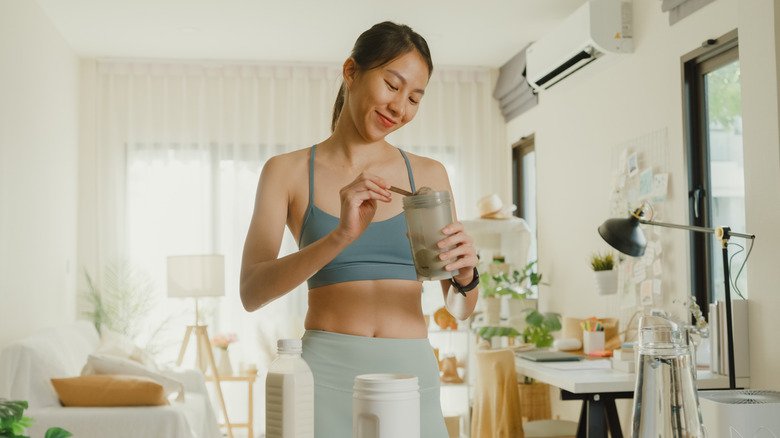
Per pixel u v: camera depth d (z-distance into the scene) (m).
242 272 1.25
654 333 0.85
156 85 5.99
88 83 5.93
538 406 5.01
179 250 5.90
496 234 5.73
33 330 4.55
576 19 4.32
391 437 0.75
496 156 6.29
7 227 4.00
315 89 6.12
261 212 1.29
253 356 5.84
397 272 1.25
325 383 1.20
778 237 2.75
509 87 5.90
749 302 2.92
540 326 4.64
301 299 5.90
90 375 3.48
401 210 1.29
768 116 2.79
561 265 5.15
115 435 3.19
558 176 5.19
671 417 0.83
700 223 3.61
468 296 1.23
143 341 5.77
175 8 4.82
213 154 6.03
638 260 4.06
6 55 4.00
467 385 5.21
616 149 4.33
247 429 5.75
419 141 6.25
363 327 1.23
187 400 4.15
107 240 5.84
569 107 4.99
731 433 1.40
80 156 5.90
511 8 4.81
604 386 2.99
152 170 5.93
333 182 1.30
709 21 3.46
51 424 3.17
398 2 4.71
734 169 3.40
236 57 5.95
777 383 2.79
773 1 2.76
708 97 3.59
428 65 1.24
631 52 4.15
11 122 4.10
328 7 4.80
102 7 4.79
